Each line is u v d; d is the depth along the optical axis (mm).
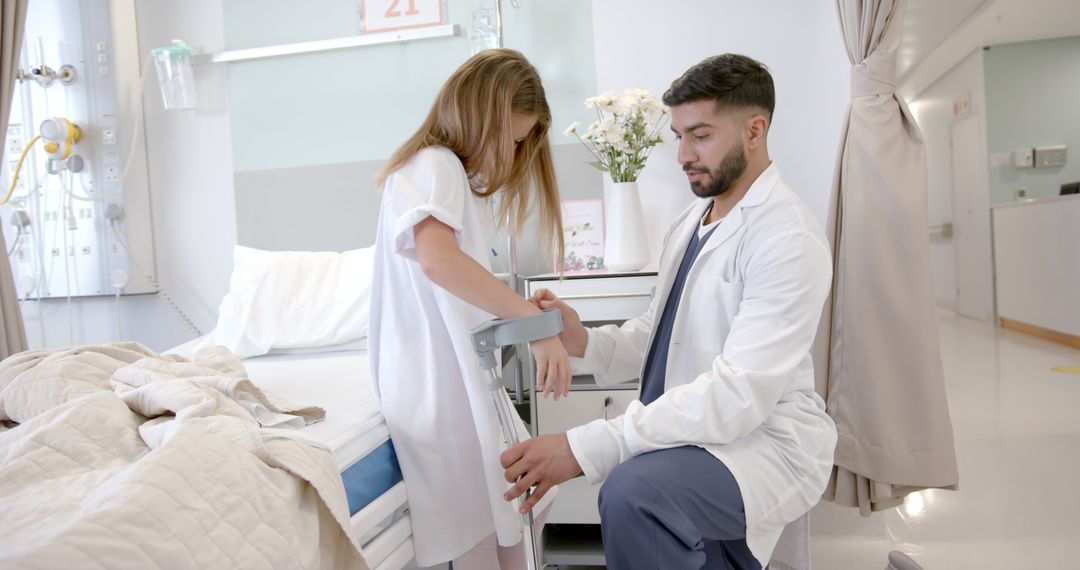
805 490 1253
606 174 2590
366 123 2736
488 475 1313
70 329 2908
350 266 2426
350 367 1981
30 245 2811
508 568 1511
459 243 1288
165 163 2854
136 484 832
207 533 850
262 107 2787
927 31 6336
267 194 2803
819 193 2475
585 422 2100
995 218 6465
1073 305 5000
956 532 2135
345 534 1062
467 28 2654
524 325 1039
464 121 1367
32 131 2783
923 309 2025
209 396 1140
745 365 1196
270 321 2277
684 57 2535
